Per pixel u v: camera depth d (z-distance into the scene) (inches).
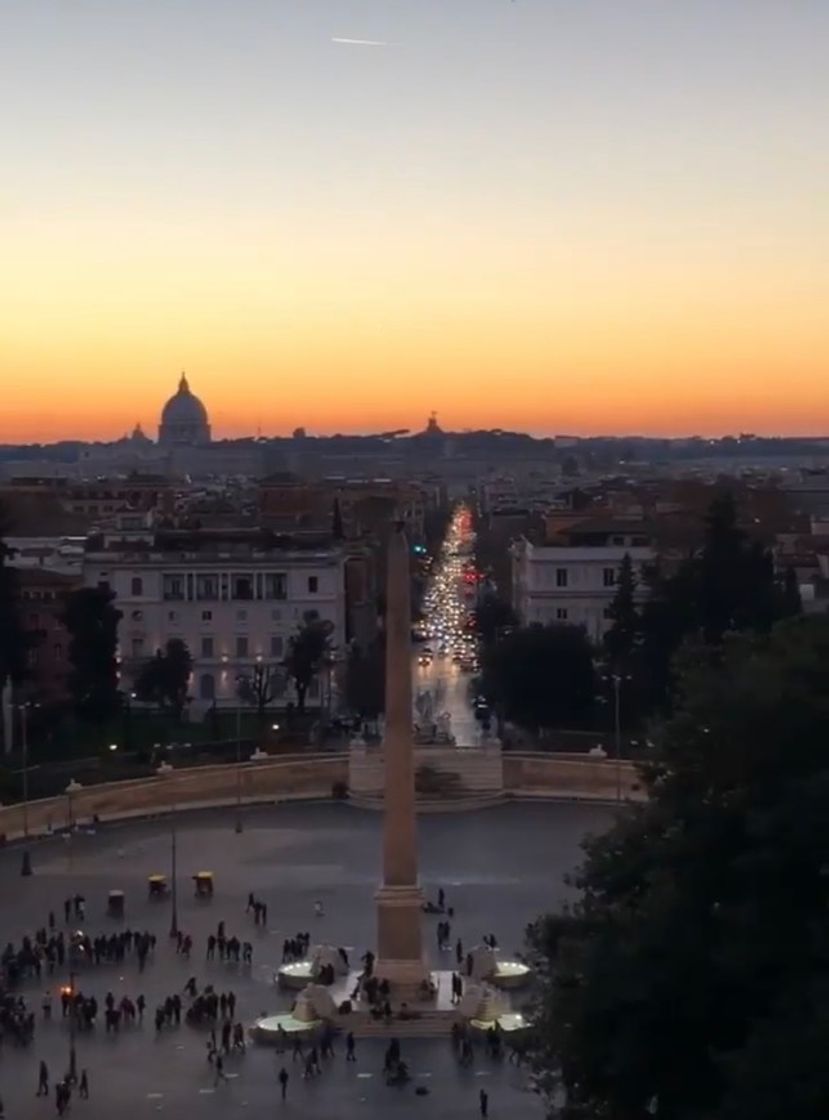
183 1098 3548.2
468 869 5718.5
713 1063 2102.6
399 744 4183.1
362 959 4576.8
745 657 2437.3
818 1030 1909.4
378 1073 3710.6
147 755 7268.7
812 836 2090.3
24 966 4522.6
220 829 6461.6
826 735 2214.6
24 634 7760.8
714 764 2322.8
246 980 4441.4
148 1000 4274.1
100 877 5664.4
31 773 6796.3
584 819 6619.1
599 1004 2234.3
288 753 7396.7
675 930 2220.7
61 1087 3481.8
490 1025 3941.9
